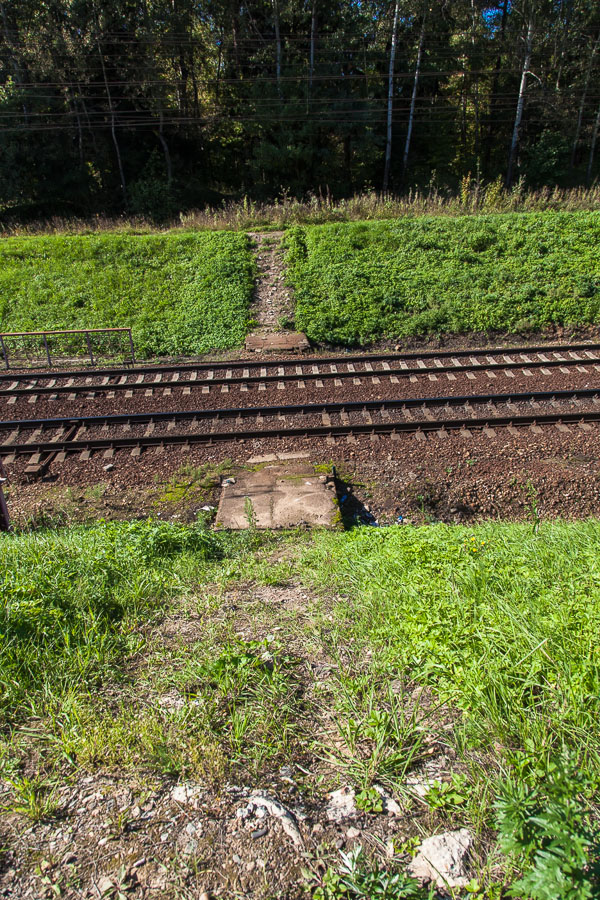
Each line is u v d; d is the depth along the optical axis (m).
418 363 13.41
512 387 12.04
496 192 21.52
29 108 28.34
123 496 8.98
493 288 16.59
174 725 3.35
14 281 17.33
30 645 3.91
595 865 2.21
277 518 8.08
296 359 13.56
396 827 2.73
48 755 3.16
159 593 5.16
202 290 16.97
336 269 17.41
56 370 13.91
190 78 32.88
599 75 32.06
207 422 10.99
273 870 2.55
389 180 34.62
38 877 2.52
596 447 9.72
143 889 2.47
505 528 6.93
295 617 4.74
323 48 31.00
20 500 8.89
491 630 3.87
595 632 3.68
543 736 3.01
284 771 3.07
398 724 3.28
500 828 2.48
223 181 34.75
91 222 22.67
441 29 32.03
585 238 18.08
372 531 7.12
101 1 27.77
